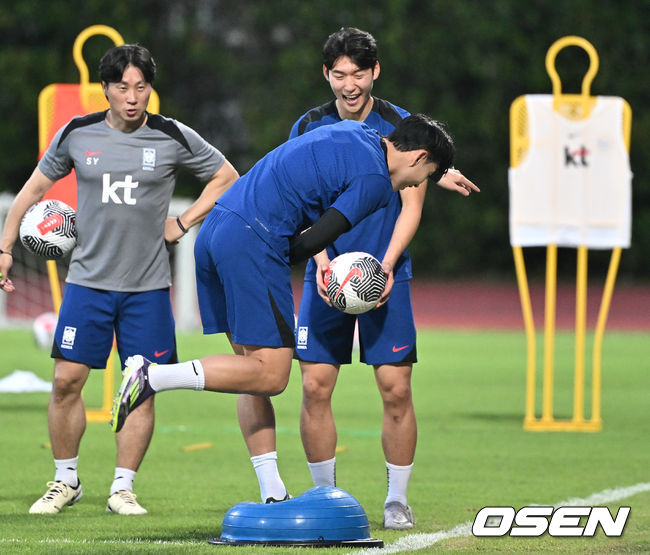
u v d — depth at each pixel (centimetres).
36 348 6353
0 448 3069
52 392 2206
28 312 9412
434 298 11312
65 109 3353
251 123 12631
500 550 1822
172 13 12988
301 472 2752
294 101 12581
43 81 12062
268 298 1825
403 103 12331
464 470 2781
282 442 3312
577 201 3503
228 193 1891
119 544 1805
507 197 12544
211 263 1911
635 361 6303
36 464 2791
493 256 12606
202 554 1711
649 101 12306
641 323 9469
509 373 5566
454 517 2148
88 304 2164
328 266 1930
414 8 12600
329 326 2072
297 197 1819
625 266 12419
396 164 1820
